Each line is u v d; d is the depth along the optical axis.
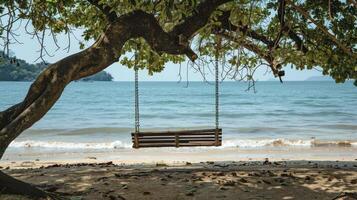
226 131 34.03
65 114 49.50
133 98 80.12
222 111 52.16
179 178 9.20
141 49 10.28
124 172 10.49
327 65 9.57
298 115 46.97
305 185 8.41
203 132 13.74
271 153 22.02
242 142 26.31
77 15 9.95
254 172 10.18
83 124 39.34
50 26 8.08
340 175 9.57
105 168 12.37
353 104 63.59
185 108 57.12
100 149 24.12
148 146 13.71
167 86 170.12
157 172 10.41
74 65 5.85
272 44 9.00
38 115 5.59
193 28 6.68
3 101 71.31
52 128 35.84
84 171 10.85
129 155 21.14
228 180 8.83
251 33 8.88
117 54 6.13
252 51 8.91
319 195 7.60
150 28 6.34
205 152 22.17
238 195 7.61
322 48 9.34
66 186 8.43
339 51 9.20
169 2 6.36
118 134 32.56
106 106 61.00
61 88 5.73
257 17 9.82
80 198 7.24
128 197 7.48
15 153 22.50
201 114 48.62
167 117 46.00
